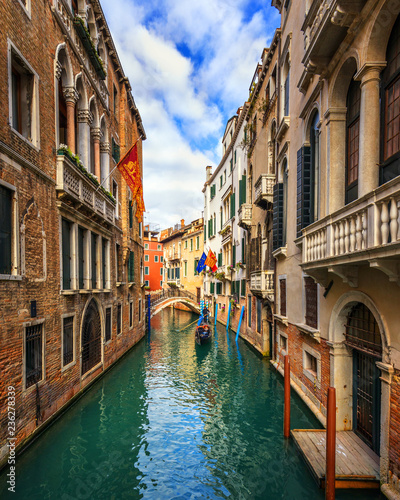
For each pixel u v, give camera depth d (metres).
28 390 5.91
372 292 4.73
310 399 7.54
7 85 5.40
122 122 14.53
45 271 6.67
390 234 3.71
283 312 10.47
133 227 16.20
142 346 17.03
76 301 8.40
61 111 9.57
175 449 6.57
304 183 7.78
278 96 10.61
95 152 10.85
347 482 4.48
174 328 24.31
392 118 4.40
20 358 5.65
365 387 5.58
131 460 6.17
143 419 7.98
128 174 10.54
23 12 5.99
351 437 5.70
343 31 5.24
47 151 6.89
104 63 12.12
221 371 12.18
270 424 7.50
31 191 6.16
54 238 7.15
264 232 13.07
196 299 31.44
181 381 11.04
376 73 4.62
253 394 9.64
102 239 11.28
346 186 5.99
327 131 6.23
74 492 5.20
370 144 4.68
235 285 20.36
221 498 5.09
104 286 11.45
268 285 11.91
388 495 4.06
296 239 7.89
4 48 5.32
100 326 10.60
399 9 4.20
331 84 6.00
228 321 22.14
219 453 6.40
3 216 5.33
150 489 5.33
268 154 12.55
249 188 17.08
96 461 6.12
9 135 5.44
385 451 4.28
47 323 6.73
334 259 4.94
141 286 18.72
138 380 11.13
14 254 5.57
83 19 9.43
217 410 8.52
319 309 6.97
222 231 23.92
